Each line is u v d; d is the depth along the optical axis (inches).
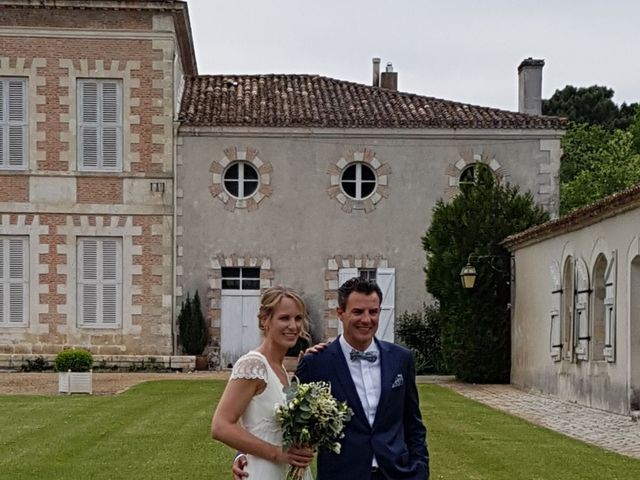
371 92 1085.8
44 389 745.0
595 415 575.5
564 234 672.4
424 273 992.9
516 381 798.5
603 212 585.0
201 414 564.4
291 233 987.9
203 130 978.7
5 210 951.6
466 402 647.8
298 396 193.8
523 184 1001.5
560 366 680.4
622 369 565.3
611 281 580.7
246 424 196.4
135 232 961.5
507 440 466.0
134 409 589.0
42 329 949.8
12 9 951.0
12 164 957.8
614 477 370.0
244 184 991.0
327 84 1107.3
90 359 716.0
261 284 982.4
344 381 206.2
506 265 828.6
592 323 617.6
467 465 394.9
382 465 203.3
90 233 957.8
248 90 1077.1
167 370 935.7
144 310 957.8
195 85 1091.9
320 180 992.2
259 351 199.9
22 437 472.4
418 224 995.9
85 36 956.6
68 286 954.1
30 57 955.3
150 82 963.3
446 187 995.9
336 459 203.8
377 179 994.1
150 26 961.5
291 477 196.7
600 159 1814.7
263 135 986.7
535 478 366.6
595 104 2324.1
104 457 414.6
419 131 994.7
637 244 539.2
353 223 992.9
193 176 979.3
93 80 961.5
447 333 842.2
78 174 956.6
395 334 985.5
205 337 960.9
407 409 213.5
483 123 994.7
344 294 210.8
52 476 372.2
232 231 981.2
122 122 962.1
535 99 1104.8
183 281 973.8
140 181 962.1
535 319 743.1
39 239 953.5
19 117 957.8
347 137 994.1
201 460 407.5
